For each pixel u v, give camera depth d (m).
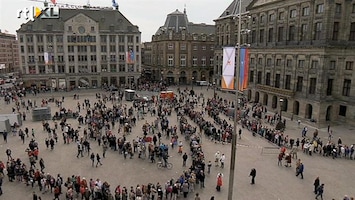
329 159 36.22
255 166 33.66
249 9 72.38
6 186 28.78
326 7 49.84
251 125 47.75
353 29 51.06
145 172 31.97
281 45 61.19
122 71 101.69
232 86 21.14
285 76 60.84
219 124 49.16
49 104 69.12
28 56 92.19
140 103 65.62
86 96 81.12
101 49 98.56
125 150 35.88
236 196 26.92
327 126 51.72
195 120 51.09
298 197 26.98
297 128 50.34
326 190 28.34
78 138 42.50
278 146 40.19
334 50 51.31
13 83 111.06
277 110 63.09
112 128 48.25
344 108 52.94
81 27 95.12
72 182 26.78
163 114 53.62
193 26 111.62
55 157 35.91
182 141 41.84
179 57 107.56
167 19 112.00
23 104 65.75
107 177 30.75
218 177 27.64
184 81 110.06
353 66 50.91
